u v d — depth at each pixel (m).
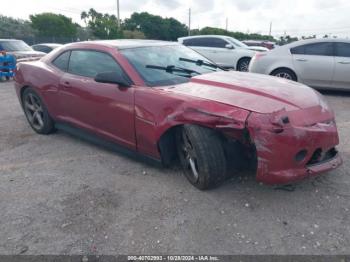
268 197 3.11
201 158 3.01
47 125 4.91
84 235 2.68
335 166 3.06
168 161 3.53
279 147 2.69
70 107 4.33
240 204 3.01
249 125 2.70
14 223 2.87
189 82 3.55
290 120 2.74
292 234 2.60
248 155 3.13
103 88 3.79
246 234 2.62
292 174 2.78
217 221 2.78
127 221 2.83
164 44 4.39
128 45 4.06
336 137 3.03
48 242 2.61
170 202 3.08
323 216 2.81
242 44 12.00
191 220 2.81
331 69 7.55
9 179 3.67
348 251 2.40
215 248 2.48
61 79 4.37
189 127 3.06
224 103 2.89
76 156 4.24
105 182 3.52
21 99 5.21
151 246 2.52
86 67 4.16
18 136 5.08
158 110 3.26
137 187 3.38
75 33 50.41
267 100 2.88
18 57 11.32
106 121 3.87
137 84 3.52
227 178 3.46
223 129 2.83
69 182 3.55
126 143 3.76
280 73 8.06
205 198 3.12
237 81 3.38
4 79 11.48
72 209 3.04
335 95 7.89
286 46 8.08
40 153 4.38
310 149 2.80
